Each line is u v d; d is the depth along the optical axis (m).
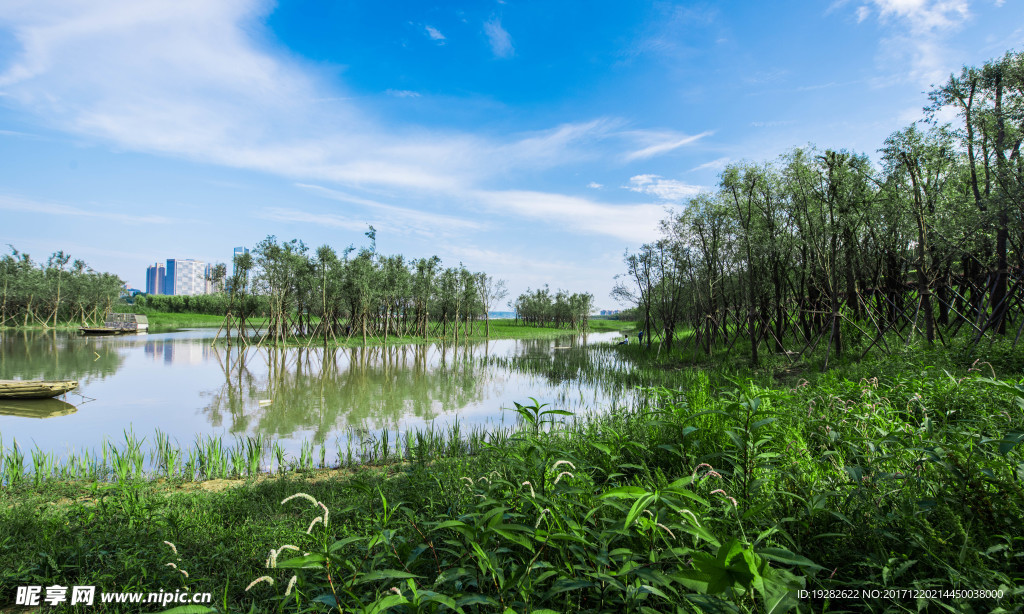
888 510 3.48
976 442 3.74
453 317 59.12
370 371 25.34
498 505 3.55
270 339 44.91
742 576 2.01
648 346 29.36
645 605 2.87
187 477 8.48
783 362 17.31
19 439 11.39
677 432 5.90
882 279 18.44
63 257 63.28
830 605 2.95
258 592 3.89
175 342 41.78
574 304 86.94
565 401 16.09
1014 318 14.85
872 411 5.39
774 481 4.07
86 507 5.75
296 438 11.56
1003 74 11.32
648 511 2.93
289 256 37.88
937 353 11.05
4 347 35.16
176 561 4.29
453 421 13.34
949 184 14.57
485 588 2.92
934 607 2.69
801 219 17.70
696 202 22.39
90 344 38.50
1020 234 12.23
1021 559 2.97
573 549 2.92
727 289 24.53
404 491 5.77
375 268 45.19
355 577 2.74
